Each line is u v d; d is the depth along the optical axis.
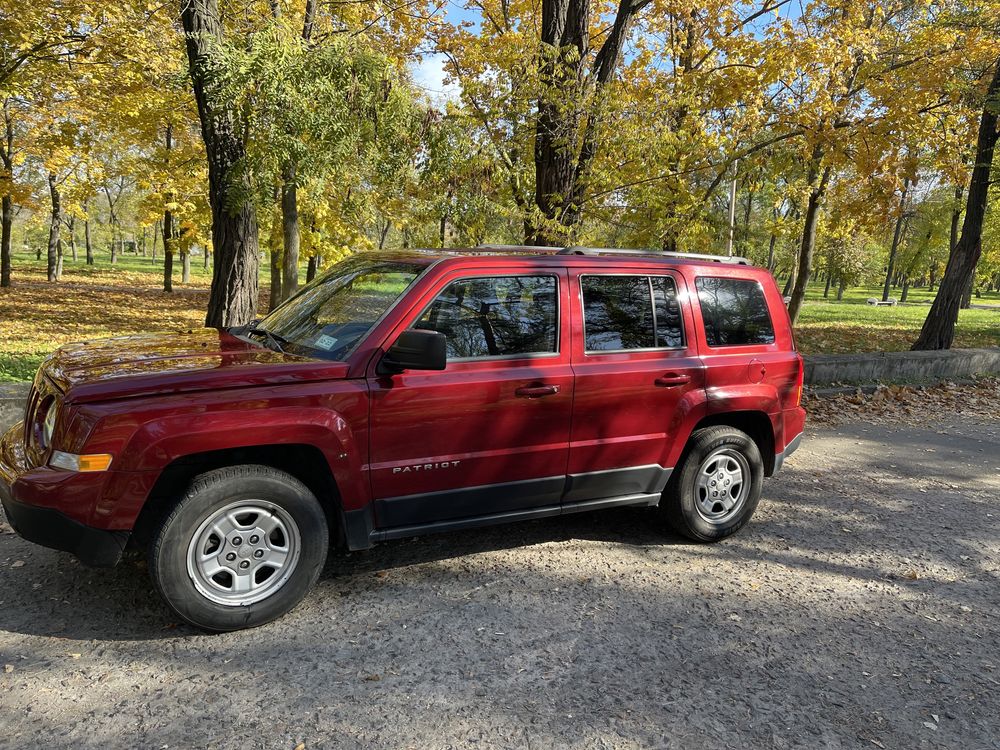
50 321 15.50
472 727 2.61
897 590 4.01
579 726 2.64
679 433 4.23
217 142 8.50
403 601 3.57
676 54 13.09
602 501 4.17
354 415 3.29
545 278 3.88
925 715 2.83
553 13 8.51
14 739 2.43
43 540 2.92
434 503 3.60
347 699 2.74
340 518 3.45
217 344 3.75
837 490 5.87
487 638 3.25
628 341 4.10
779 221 18.64
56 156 19.25
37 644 3.02
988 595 4.01
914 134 10.30
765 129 11.22
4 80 13.38
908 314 30.52
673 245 10.34
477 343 3.64
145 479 2.91
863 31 11.05
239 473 3.10
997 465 6.93
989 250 33.28
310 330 3.71
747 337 4.59
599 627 3.40
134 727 2.52
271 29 7.43
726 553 4.42
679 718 2.72
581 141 8.33
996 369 12.45
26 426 3.41
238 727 2.55
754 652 3.25
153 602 3.43
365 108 7.90
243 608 3.16
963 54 9.90
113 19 12.20
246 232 8.85
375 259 4.12
